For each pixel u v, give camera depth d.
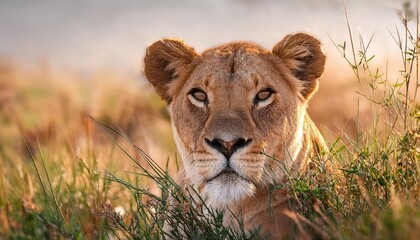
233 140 10.00
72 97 26.92
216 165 10.09
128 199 12.77
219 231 10.05
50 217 11.66
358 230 8.73
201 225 10.04
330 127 18.31
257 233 9.84
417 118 10.02
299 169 10.66
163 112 21.98
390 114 10.56
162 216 10.34
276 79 10.66
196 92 10.66
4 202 12.78
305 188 9.85
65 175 13.52
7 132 21.67
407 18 10.77
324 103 19.56
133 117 18.97
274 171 10.37
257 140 10.17
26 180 13.34
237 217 10.41
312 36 10.96
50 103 27.14
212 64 10.69
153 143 17.25
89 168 13.27
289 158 10.51
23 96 31.42
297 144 10.67
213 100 10.44
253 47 10.99
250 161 10.10
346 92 19.67
